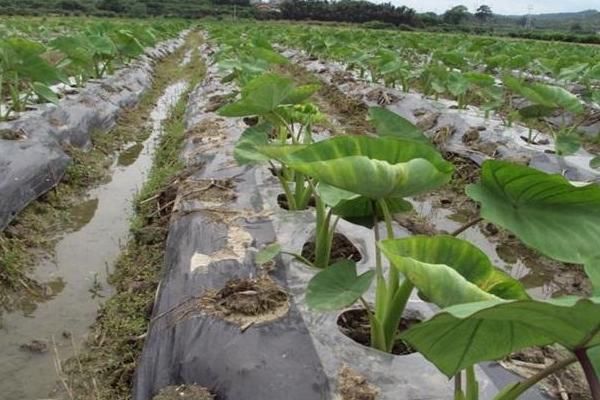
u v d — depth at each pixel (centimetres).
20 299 409
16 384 326
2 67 675
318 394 259
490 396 261
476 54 1304
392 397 257
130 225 538
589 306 118
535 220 217
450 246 210
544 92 608
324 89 1220
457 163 709
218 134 682
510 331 148
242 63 843
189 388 273
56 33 1783
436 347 153
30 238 494
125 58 1352
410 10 4597
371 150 251
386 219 258
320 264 368
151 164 739
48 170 592
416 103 932
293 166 233
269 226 427
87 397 317
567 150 626
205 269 365
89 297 418
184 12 4769
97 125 826
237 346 286
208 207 461
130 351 351
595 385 136
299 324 302
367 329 312
